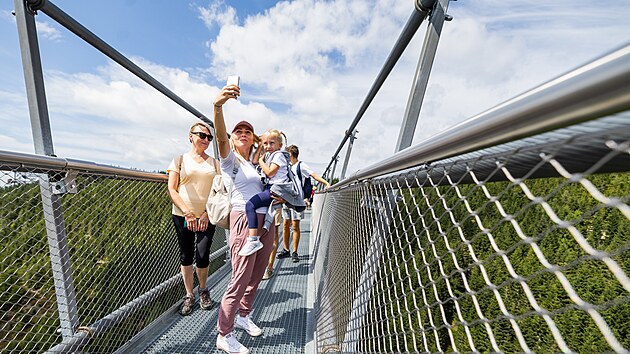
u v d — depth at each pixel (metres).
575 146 0.33
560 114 0.32
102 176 2.12
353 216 1.72
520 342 0.43
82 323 1.91
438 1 1.21
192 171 2.91
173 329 2.71
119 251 2.33
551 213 0.36
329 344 2.02
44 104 1.77
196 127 2.98
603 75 0.27
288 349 2.46
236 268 2.35
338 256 2.14
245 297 2.69
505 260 0.45
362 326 1.36
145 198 2.74
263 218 2.42
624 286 0.27
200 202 2.94
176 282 3.16
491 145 0.46
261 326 2.83
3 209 1.46
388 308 1.14
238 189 2.43
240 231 2.35
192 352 2.39
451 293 0.61
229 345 2.32
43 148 1.74
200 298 3.13
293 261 5.07
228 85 2.11
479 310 0.53
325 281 2.64
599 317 0.31
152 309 2.71
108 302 2.18
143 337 2.50
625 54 0.25
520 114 0.38
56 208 1.74
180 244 2.98
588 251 0.31
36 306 1.64
